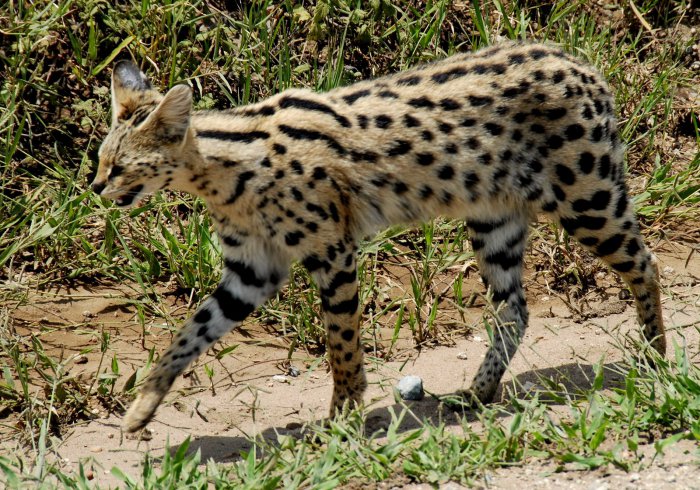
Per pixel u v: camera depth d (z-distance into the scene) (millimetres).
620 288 19578
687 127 23891
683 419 14234
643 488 12789
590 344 17781
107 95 20344
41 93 20688
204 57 21562
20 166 20016
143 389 14836
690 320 18219
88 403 15859
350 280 15391
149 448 14773
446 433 14414
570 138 15711
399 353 17672
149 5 21234
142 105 15016
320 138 15117
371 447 13891
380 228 15992
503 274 16781
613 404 15039
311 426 14039
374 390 16406
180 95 14516
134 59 20688
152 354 16438
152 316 18188
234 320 15641
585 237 16328
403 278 19453
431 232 19250
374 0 22234
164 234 18984
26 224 19219
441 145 15617
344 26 22469
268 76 21406
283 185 14961
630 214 16328
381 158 15438
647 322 16828
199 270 18500
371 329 18031
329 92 15812
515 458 13547
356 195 15445
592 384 15766
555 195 16000
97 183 14773
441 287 19344
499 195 16016
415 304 18656
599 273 19906
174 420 15594
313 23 21750
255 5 22891
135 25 21031
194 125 15000
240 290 15688
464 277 19609
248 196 15016
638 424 14219
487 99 15648
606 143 15922
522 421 14086
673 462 13375
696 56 25281
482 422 14164
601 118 15883
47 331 17516
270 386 16672
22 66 20203
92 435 15148
